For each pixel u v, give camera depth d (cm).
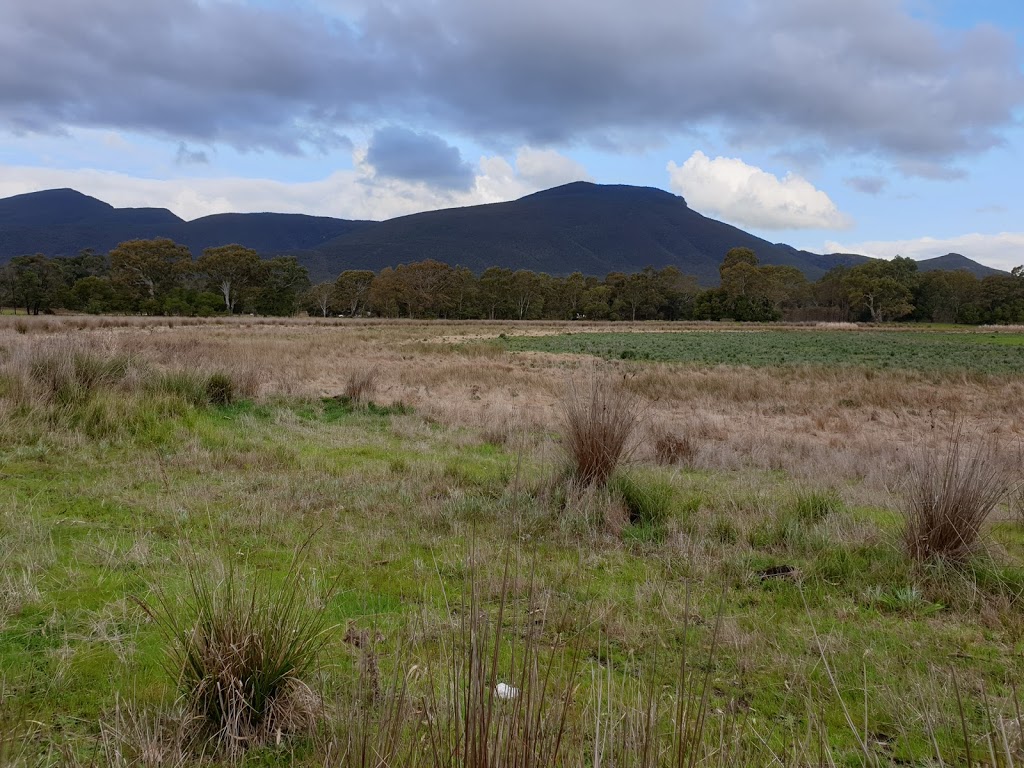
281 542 475
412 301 10456
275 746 246
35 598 348
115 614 339
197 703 254
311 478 676
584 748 234
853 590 453
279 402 1223
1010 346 4734
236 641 262
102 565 403
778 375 2366
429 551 480
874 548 522
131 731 235
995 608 423
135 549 424
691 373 2314
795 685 312
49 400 846
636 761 192
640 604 395
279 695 263
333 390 1577
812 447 1136
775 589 445
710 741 244
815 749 259
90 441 747
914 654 355
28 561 394
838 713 292
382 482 682
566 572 437
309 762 233
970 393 1967
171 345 2070
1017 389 2027
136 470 650
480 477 743
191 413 923
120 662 294
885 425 1495
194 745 242
